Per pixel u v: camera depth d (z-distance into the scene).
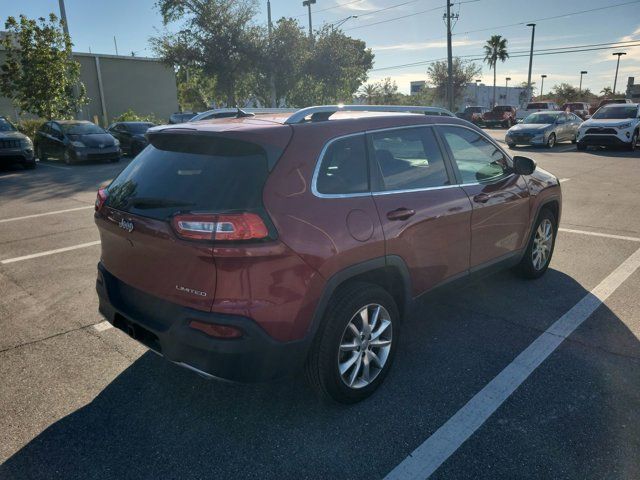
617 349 3.66
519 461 2.56
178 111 35.06
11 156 14.29
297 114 2.95
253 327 2.49
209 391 3.22
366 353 3.05
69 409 3.04
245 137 2.67
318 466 2.56
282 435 2.79
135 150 19.23
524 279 5.01
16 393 3.21
